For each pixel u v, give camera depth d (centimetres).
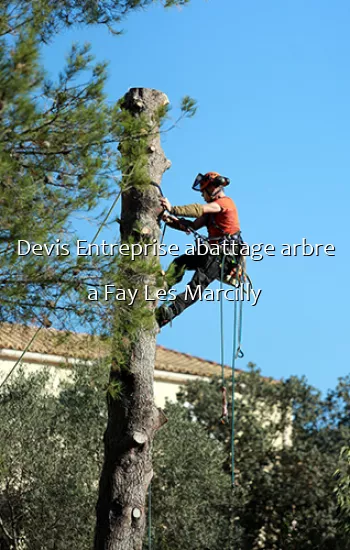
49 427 1850
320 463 2384
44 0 1008
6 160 881
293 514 2333
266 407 2562
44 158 940
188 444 2044
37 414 1825
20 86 849
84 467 1798
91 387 1836
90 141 939
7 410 1798
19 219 902
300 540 2295
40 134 911
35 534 1731
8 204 897
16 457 1781
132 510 925
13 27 956
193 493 1975
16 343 2155
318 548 2266
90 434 1842
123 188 948
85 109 938
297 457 2400
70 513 1734
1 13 953
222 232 1030
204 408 2467
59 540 1727
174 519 1934
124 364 941
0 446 1752
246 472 2381
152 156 980
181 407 2209
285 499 2345
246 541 2306
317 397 2628
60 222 923
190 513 1944
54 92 942
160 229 982
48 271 924
